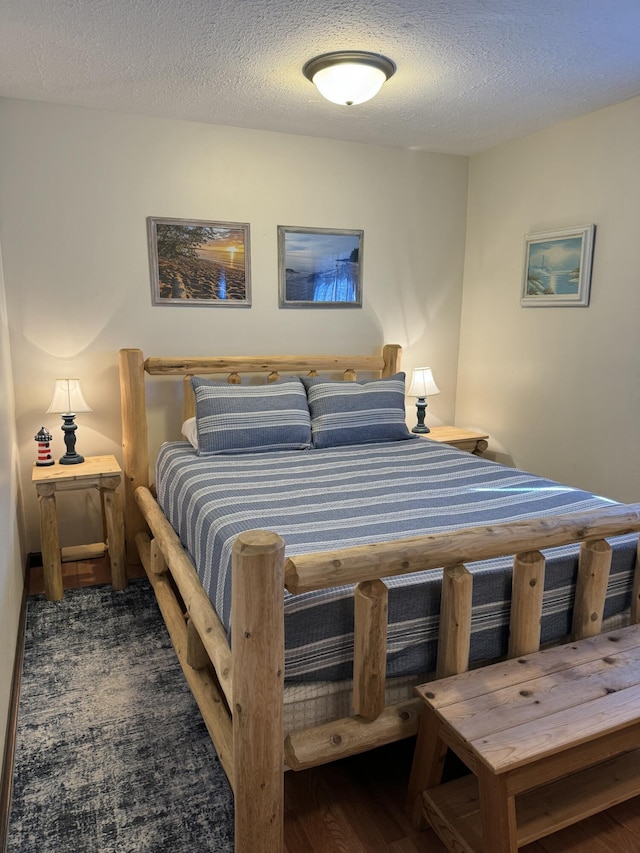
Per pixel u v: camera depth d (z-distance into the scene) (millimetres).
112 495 2820
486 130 3309
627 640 1680
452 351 4137
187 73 2465
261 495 2268
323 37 2129
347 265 3664
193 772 1714
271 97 2756
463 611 1488
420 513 2047
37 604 2736
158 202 3129
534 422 3580
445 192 3881
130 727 1902
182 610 2562
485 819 1287
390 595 1508
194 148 3152
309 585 1285
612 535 1681
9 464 2430
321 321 3664
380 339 3871
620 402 3027
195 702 2029
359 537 1814
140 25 2031
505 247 3678
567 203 3225
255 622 1202
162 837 1495
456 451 3059
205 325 3355
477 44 2199
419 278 3912
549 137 3281
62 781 1674
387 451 3037
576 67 2422
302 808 1593
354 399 3205
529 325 3553
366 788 1668
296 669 1439
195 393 3016
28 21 1997
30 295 2938
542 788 1496
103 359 3148
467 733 1291
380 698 1471
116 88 2643
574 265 3195
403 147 3670
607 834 1516
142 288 3170
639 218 2844
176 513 2539
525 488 2363
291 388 3150
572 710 1378
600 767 1576
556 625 1743
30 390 3008
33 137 2828
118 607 2717
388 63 2346
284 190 3404
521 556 1569
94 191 2984
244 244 3355
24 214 2865
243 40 2152
